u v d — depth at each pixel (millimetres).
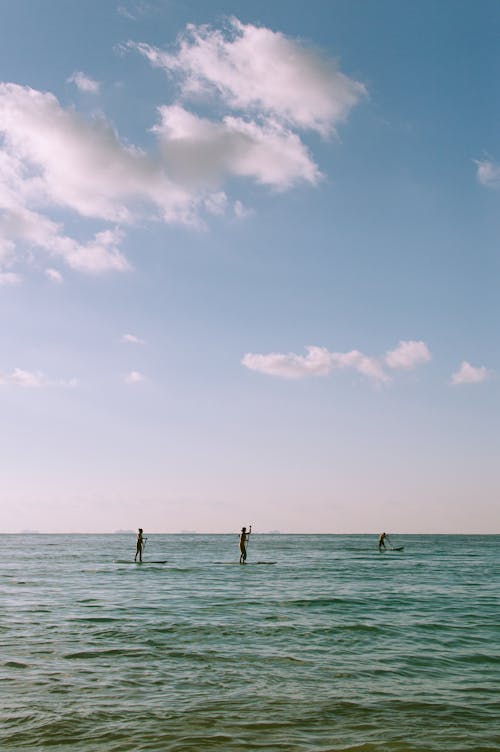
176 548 89125
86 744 6660
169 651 11875
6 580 29500
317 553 69688
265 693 8820
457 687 9312
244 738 6875
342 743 6734
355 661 11117
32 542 138000
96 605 19406
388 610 18500
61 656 11328
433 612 18109
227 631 14320
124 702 8289
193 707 8078
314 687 9203
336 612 17891
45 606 19109
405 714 7859
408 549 86938
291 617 16781
